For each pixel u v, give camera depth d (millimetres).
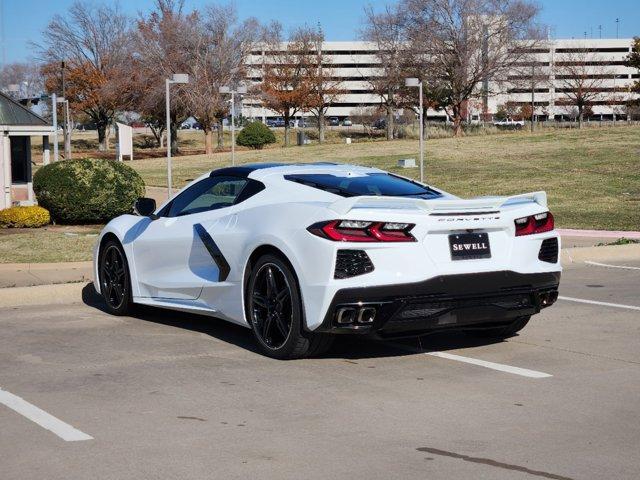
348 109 144250
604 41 145625
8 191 18906
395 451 4586
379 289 6133
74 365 6680
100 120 74500
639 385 5992
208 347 7305
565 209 20750
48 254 12641
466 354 7004
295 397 5695
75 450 4613
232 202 7449
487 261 6531
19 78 83812
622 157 32938
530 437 4824
